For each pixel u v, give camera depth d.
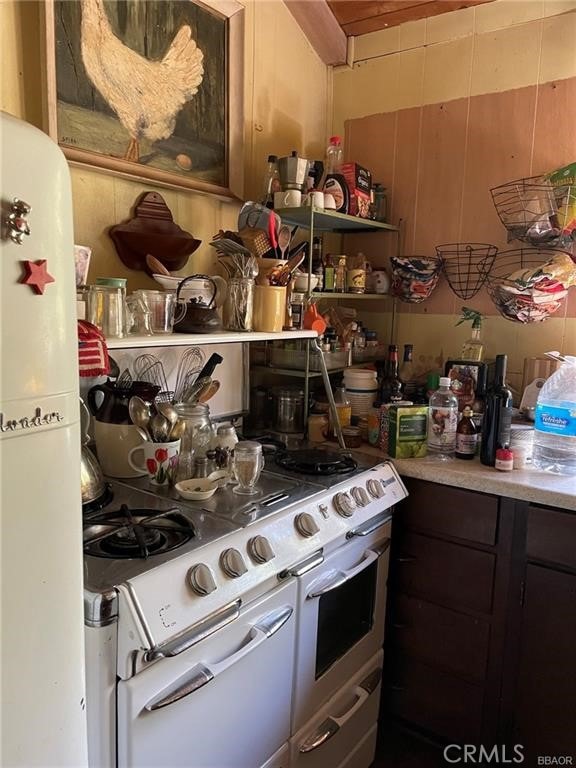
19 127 0.62
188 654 0.99
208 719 1.05
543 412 1.64
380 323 2.32
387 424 1.73
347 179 1.98
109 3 1.38
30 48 1.25
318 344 1.78
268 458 1.65
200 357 1.76
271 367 1.98
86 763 0.77
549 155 1.90
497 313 2.04
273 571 1.14
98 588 0.89
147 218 1.54
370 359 2.23
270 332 1.52
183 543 1.06
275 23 1.95
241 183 1.82
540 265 1.93
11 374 0.62
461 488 1.58
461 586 1.61
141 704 0.91
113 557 0.99
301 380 2.21
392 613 1.74
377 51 2.20
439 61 2.07
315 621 1.32
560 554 1.44
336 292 2.00
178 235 1.60
